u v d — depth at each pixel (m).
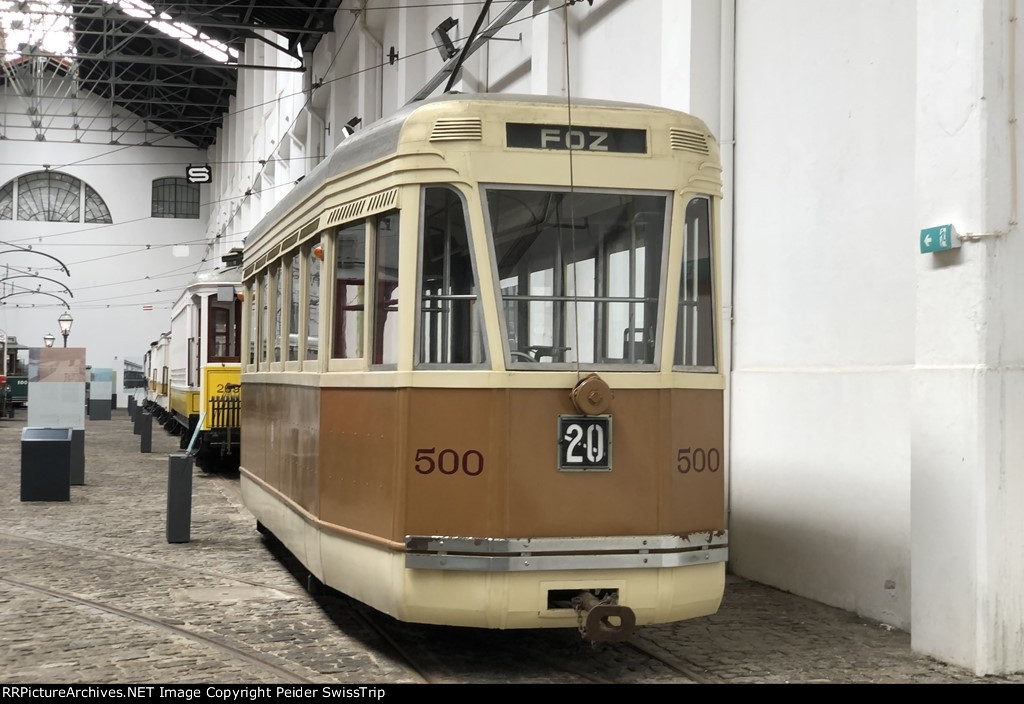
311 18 26.22
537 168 5.91
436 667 6.11
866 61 7.71
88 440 28.58
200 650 6.48
